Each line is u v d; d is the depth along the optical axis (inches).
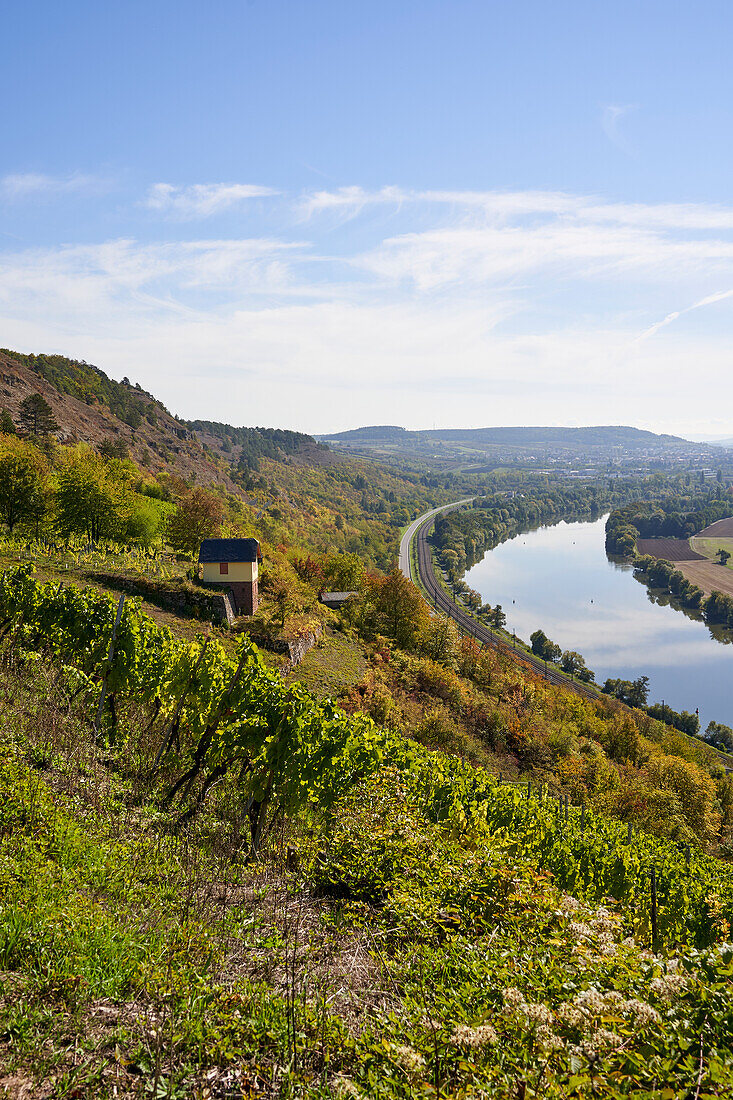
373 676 1742.1
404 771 530.3
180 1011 182.7
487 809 530.6
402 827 368.2
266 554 3088.1
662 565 7859.3
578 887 496.1
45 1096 147.8
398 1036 180.4
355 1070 171.0
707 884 585.9
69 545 1785.2
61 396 6289.4
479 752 1545.3
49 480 2064.5
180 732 525.3
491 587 7603.4
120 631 520.4
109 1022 176.6
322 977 220.5
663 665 5201.8
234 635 1477.6
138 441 6540.4
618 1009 165.0
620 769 2070.6
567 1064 153.3
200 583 1796.3
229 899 276.8
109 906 235.6
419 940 259.0
